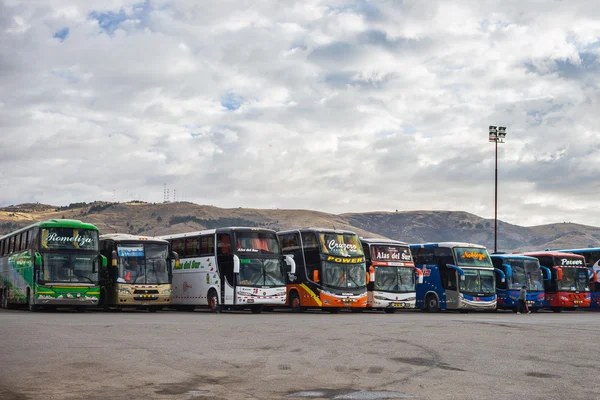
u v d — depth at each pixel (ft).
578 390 39.73
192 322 94.22
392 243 156.66
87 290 127.34
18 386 39.50
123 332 74.43
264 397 37.06
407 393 38.45
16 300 137.39
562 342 67.56
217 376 44.04
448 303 159.02
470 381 42.70
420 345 63.21
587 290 180.96
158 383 41.06
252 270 134.10
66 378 42.47
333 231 144.25
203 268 142.10
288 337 70.33
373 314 142.00
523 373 46.16
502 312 174.29
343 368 48.08
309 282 142.82
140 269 137.90
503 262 173.47
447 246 161.89
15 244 141.90
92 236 130.31
